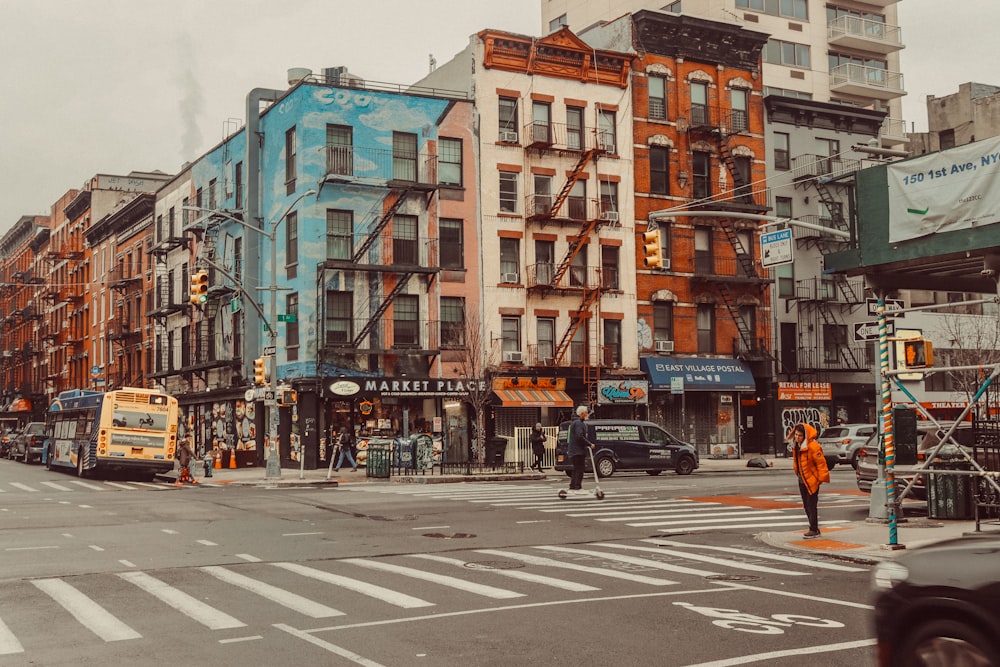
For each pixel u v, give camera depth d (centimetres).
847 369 4791
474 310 4062
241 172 4456
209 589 1045
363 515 1880
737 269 4647
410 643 781
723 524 1703
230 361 4375
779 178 4797
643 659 728
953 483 1639
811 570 1190
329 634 815
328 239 3875
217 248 4678
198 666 709
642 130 4509
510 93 4241
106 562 1253
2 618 889
